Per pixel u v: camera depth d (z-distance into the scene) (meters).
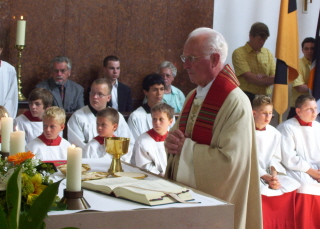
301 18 6.88
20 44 5.46
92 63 6.19
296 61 6.03
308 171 4.24
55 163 2.71
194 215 1.87
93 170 2.54
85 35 6.12
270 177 3.94
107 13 6.20
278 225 3.96
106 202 1.89
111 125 3.60
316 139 4.39
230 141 2.33
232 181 2.34
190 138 2.55
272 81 6.19
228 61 6.72
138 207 1.82
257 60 6.29
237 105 2.42
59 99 5.58
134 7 6.31
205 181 2.35
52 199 1.51
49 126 3.51
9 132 2.36
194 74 2.56
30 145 3.53
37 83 5.95
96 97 4.29
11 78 5.32
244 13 6.73
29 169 1.77
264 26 6.21
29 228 1.49
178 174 2.39
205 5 6.58
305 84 6.43
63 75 5.54
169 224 1.84
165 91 5.94
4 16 5.72
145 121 4.71
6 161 1.82
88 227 1.73
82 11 6.07
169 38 6.51
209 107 2.49
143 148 3.70
